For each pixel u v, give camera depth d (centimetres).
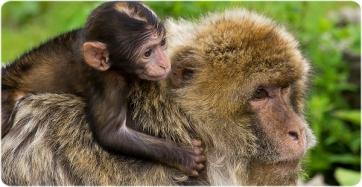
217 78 1060
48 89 1120
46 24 2608
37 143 1063
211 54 1064
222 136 1082
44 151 1060
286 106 1076
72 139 1060
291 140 1062
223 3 1706
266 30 1076
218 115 1072
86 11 1967
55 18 2592
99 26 1073
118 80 1060
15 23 2677
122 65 1056
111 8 1077
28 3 2708
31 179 1059
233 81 1055
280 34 1095
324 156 1873
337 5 2630
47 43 1190
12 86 1154
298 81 1127
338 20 2414
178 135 1075
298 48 1141
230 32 1070
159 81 1079
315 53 1933
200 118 1077
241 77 1052
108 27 1064
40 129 1072
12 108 1138
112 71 1063
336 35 2052
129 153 1044
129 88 1076
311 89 1254
